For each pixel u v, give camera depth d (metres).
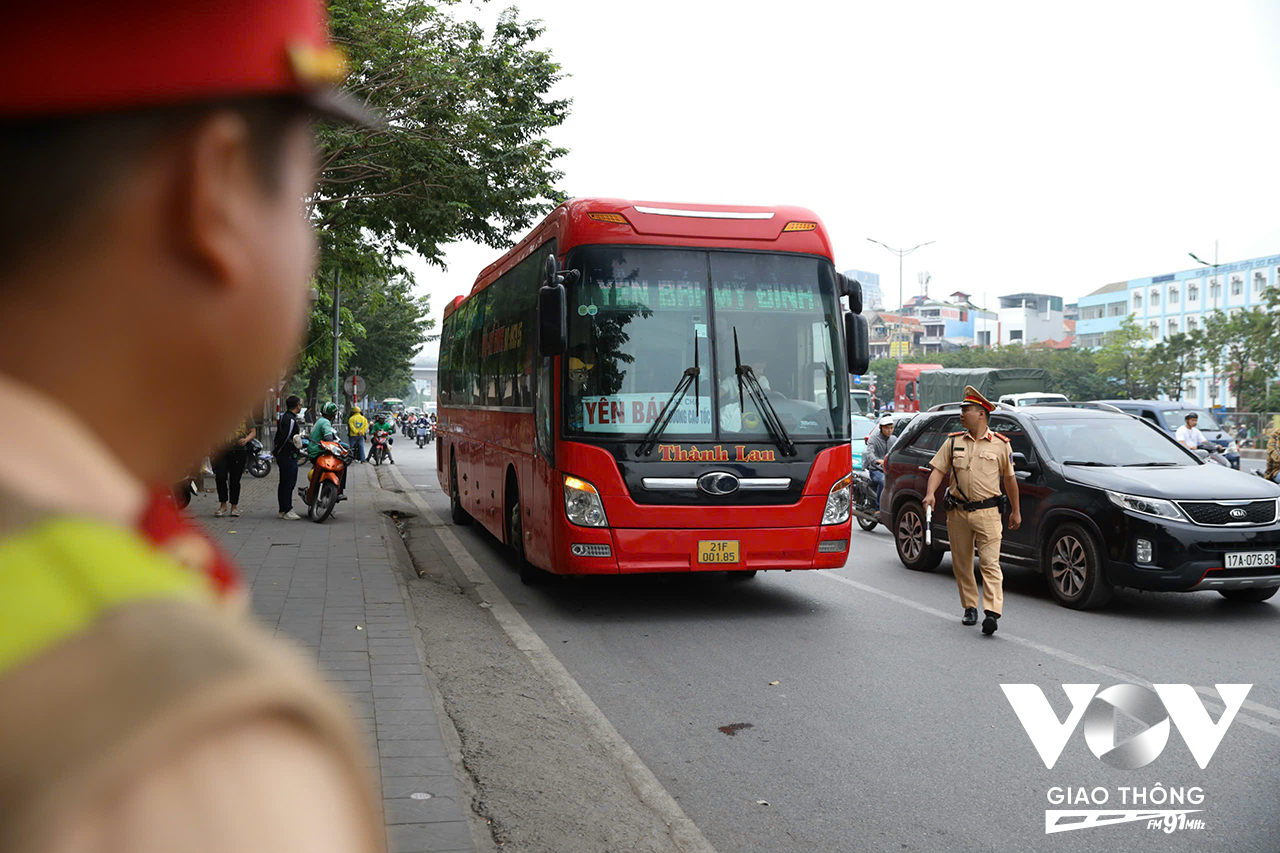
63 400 0.48
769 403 8.61
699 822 4.42
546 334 8.11
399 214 17.08
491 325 12.23
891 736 5.61
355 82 15.17
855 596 9.82
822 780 4.94
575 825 4.30
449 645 7.39
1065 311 141.75
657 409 8.44
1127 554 8.89
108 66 0.45
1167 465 9.86
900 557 11.95
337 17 14.84
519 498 10.09
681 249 8.67
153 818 0.38
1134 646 7.77
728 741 5.49
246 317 0.52
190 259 0.49
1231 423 45.34
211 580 0.62
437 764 4.61
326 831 0.41
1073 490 9.40
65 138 0.46
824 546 8.66
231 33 0.48
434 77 15.54
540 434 8.98
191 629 0.43
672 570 8.38
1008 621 8.72
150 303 0.49
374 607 8.02
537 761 5.04
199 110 0.48
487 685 6.37
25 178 0.46
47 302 0.47
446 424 16.89
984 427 8.24
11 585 0.41
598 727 5.69
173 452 0.52
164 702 0.39
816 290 8.87
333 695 0.44
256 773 0.40
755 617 8.74
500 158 16.41
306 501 14.15
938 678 6.79
